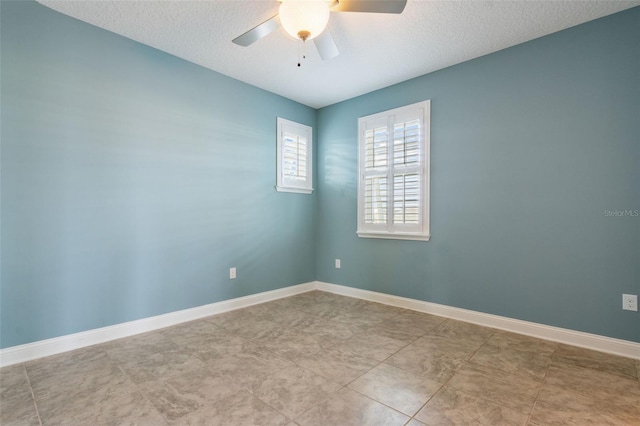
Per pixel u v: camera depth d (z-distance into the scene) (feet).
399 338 8.27
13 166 6.85
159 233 9.11
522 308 8.64
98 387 5.85
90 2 7.02
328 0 5.89
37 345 7.08
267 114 12.01
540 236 8.39
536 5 7.04
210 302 10.28
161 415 5.03
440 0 6.86
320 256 13.91
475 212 9.50
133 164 8.61
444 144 10.14
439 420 4.92
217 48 8.99
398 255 11.27
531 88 8.52
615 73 7.38
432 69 10.23
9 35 6.80
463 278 9.74
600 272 7.56
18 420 4.92
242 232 11.21
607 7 7.13
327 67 10.10
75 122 7.64
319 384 5.96
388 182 11.41
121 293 8.38
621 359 7.04
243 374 6.33
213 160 10.37
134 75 8.61
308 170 13.61
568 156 8.00
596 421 4.90
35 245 7.11
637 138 7.14
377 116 11.78
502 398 5.51
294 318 9.91
